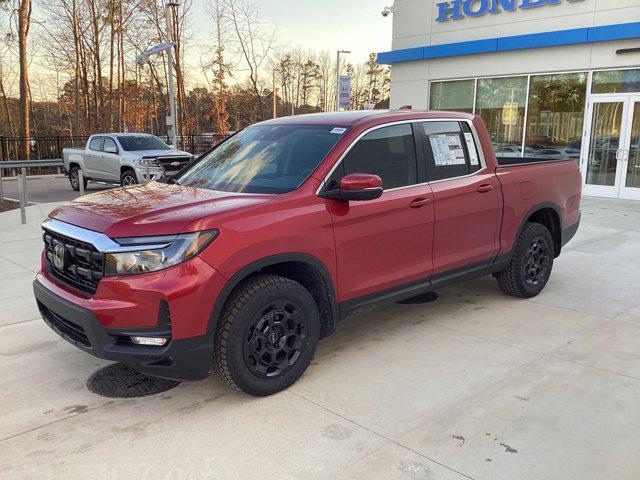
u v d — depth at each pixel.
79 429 3.17
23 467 2.81
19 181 9.81
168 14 24.14
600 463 2.79
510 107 14.49
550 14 13.28
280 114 59.59
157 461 2.85
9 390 3.65
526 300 5.49
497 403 3.40
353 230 3.84
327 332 3.89
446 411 3.32
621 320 4.88
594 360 4.03
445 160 4.61
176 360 3.13
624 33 11.93
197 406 3.43
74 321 3.24
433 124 4.60
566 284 6.02
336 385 3.68
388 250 4.09
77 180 17.08
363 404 3.42
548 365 3.95
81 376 3.87
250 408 3.39
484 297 5.61
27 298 5.60
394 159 4.23
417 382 3.71
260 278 3.47
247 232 3.29
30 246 8.05
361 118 4.22
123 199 3.75
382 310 5.24
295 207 3.56
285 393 3.58
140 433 3.12
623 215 10.51
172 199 3.65
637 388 3.59
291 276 3.85
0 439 3.07
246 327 3.33
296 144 4.13
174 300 3.04
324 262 3.69
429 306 5.34
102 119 36.62
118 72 34.41
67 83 42.34
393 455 2.87
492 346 4.32
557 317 4.97
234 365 3.31
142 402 3.49
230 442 3.02
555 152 13.83
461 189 4.60
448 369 3.91
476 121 4.99
